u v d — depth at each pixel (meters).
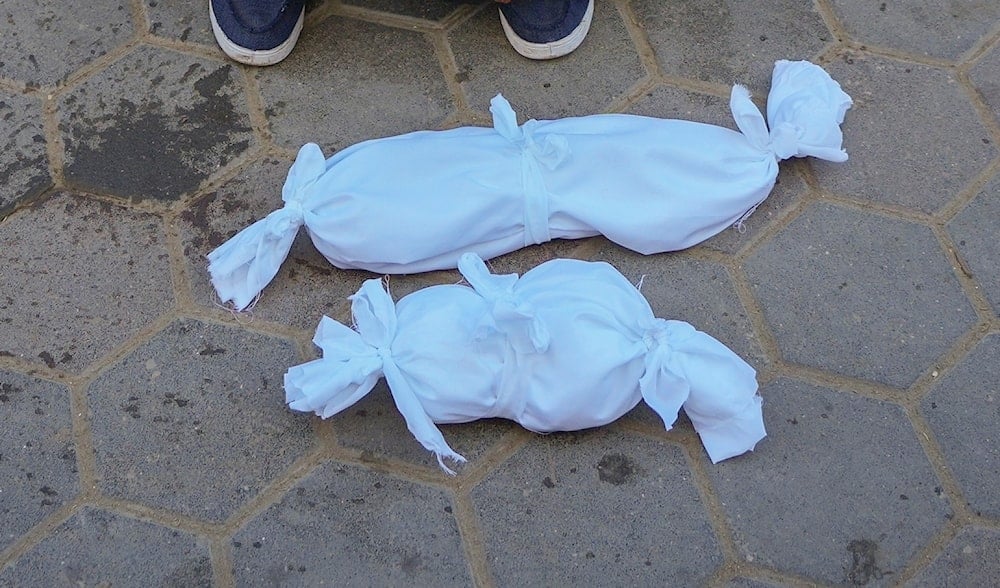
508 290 1.43
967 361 1.56
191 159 1.77
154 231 1.69
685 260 1.67
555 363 1.39
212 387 1.54
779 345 1.58
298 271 1.65
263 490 1.46
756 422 1.44
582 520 1.43
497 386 1.42
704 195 1.62
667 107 1.84
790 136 1.64
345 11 1.95
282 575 1.40
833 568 1.40
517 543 1.42
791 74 1.78
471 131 1.70
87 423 1.51
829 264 1.65
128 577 1.40
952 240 1.68
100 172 1.75
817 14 1.94
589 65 1.89
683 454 1.48
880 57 1.90
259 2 1.83
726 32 1.93
